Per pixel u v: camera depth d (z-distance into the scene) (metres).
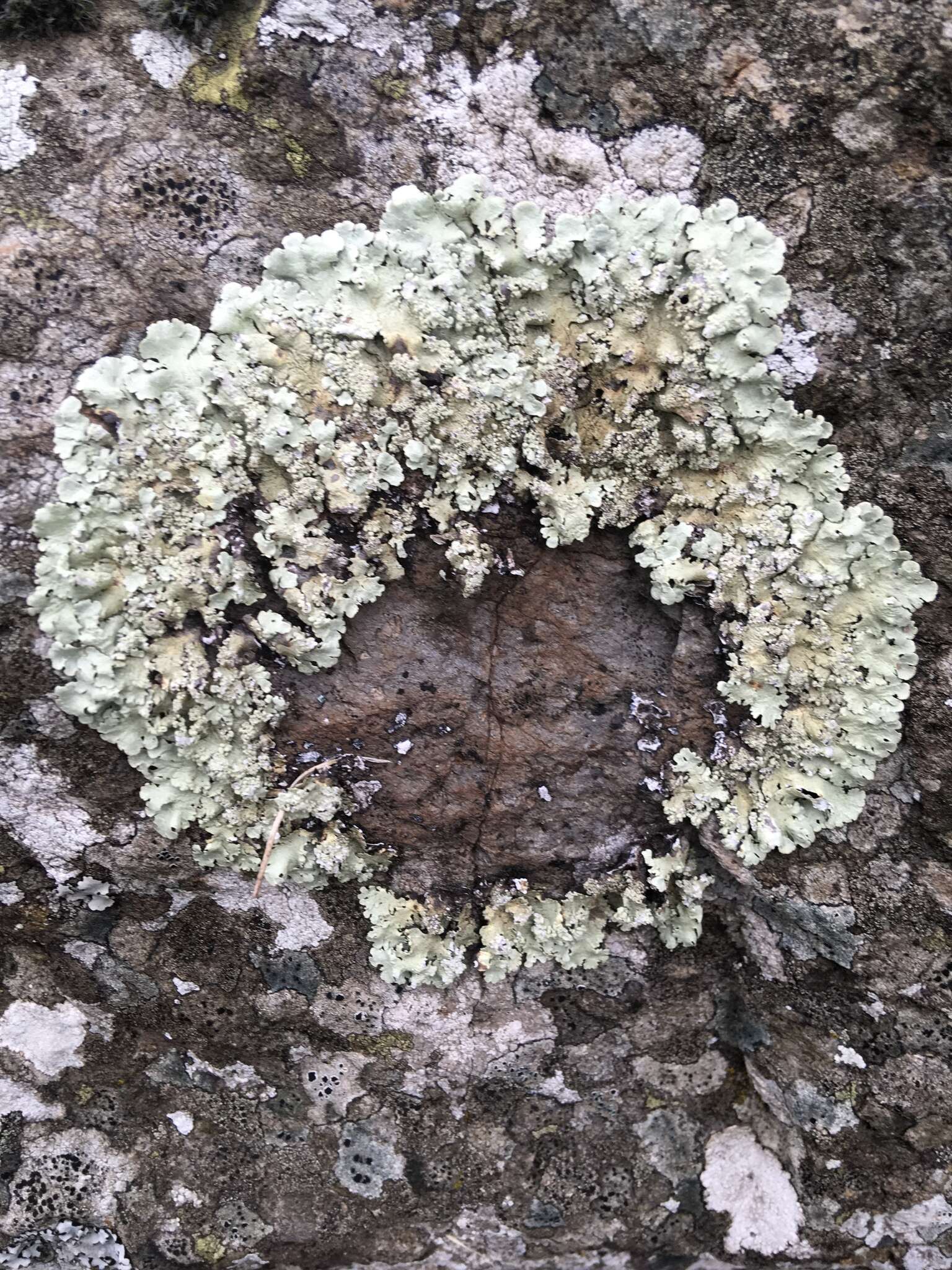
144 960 0.18
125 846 0.17
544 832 0.17
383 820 0.17
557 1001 0.19
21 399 0.14
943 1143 0.18
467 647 0.16
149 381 0.14
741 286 0.14
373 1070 0.19
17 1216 0.19
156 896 0.18
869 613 0.15
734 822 0.17
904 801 0.16
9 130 0.14
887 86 0.13
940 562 0.15
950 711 0.15
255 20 0.14
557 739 0.17
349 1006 0.19
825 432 0.14
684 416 0.14
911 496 0.15
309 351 0.14
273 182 0.14
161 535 0.14
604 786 0.17
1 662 0.15
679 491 0.15
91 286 0.14
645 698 0.16
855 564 0.15
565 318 0.14
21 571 0.15
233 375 0.14
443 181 0.14
